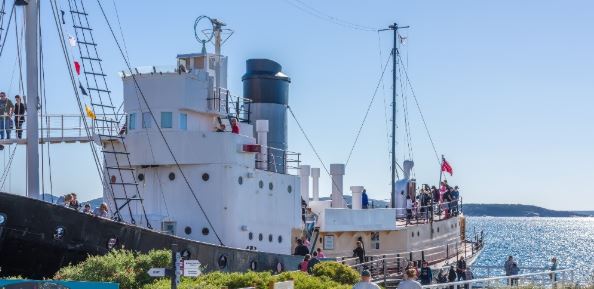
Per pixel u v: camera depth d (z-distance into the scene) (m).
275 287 20.39
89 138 27.31
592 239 186.38
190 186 28.91
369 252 39.78
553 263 40.94
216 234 28.64
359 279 26.59
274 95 35.91
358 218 38.31
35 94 24.33
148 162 28.83
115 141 29.39
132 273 21.08
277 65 36.47
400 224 42.62
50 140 28.77
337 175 41.91
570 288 33.22
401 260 38.75
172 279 16.64
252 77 35.88
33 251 22.23
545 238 191.62
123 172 29.64
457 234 49.69
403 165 52.94
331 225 36.84
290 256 29.00
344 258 34.72
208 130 30.28
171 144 28.81
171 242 24.45
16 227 21.77
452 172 53.38
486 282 37.50
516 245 158.88
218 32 31.53
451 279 37.81
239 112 31.95
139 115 29.36
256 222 30.31
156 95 29.16
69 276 20.80
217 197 28.83
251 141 30.44
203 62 30.95
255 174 30.42
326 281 24.25
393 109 52.75
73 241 22.66
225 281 21.69
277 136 35.78
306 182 39.66
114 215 28.05
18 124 27.42
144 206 29.25
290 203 32.44
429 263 43.25
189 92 29.23
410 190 49.75
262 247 30.61
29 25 24.36
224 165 28.94
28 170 24.17
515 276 31.53
